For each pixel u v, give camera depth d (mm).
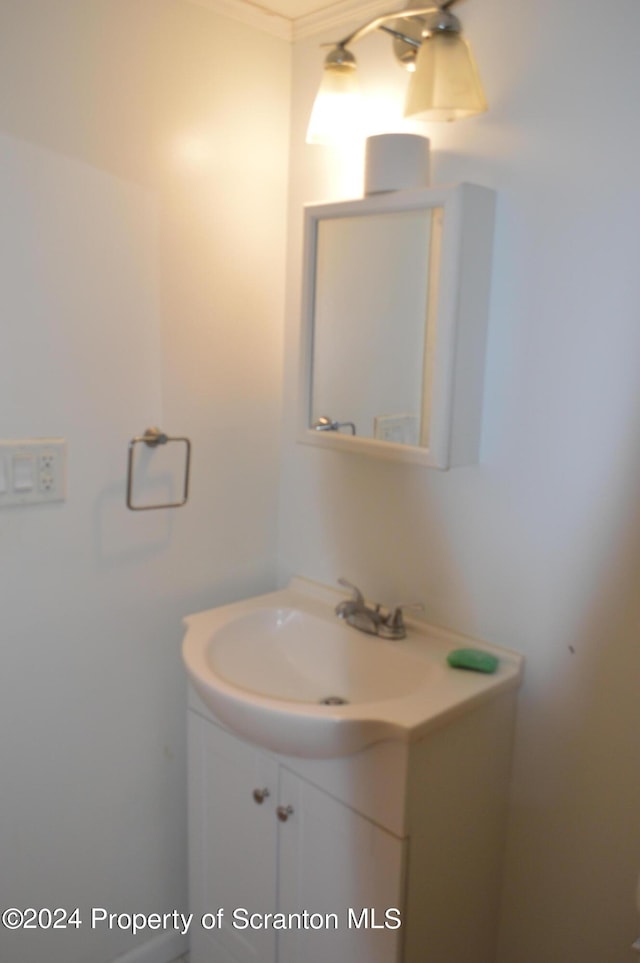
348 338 1450
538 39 1234
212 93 1549
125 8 1392
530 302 1296
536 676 1372
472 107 1232
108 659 1590
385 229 1359
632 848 1275
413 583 1570
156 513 1619
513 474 1360
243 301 1693
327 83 1428
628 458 1204
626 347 1188
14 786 1484
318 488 1756
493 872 1440
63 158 1353
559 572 1317
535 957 1441
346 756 1241
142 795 1704
